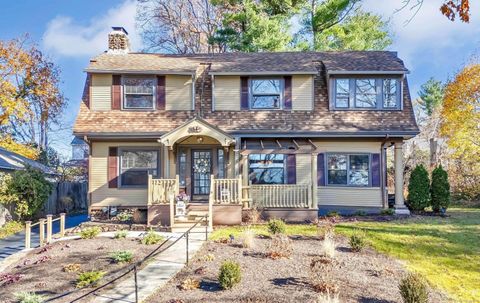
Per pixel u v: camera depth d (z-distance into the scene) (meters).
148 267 8.61
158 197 14.17
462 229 12.41
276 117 16.81
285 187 14.92
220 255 9.45
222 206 14.12
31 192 16.55
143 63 17.94
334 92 17.06
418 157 27.23
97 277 7.66
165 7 33.06
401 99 16.86
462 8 7.37
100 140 16.64
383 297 6.75
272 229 11.87
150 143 16.72
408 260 9.31
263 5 26.56
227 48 28.58
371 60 18.25
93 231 12.05
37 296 6.68
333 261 8.71
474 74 23.59
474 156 23.50
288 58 19.28
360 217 15.19
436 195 16.33
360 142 16.80
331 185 16.75
